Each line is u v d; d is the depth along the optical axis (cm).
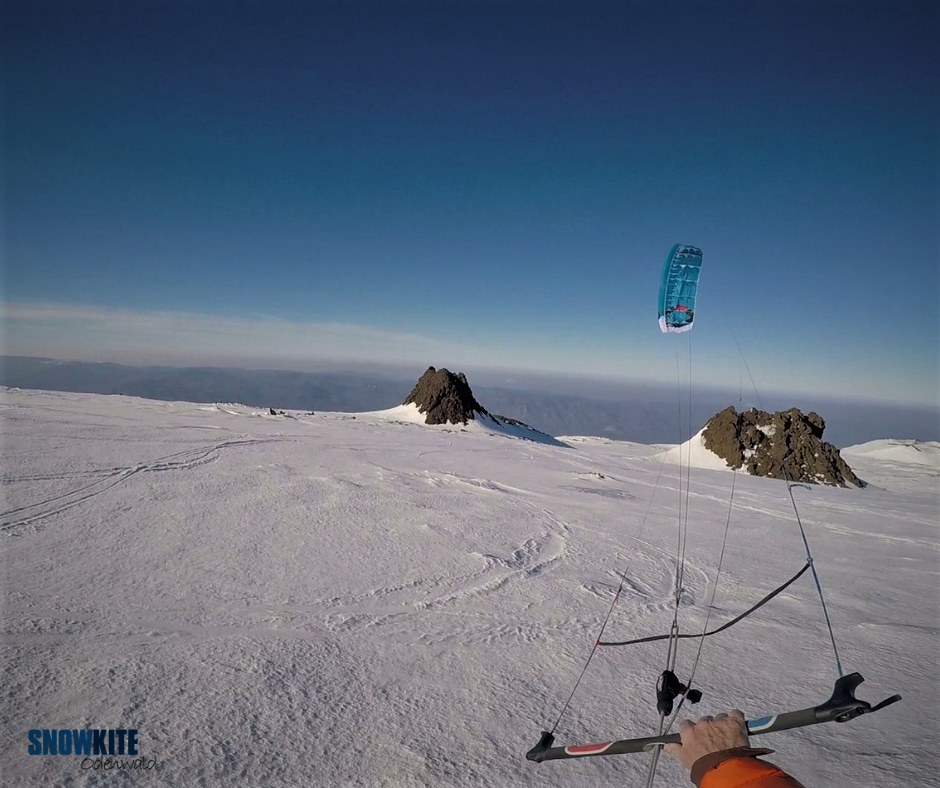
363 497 1620
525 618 801
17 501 1264
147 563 927
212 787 379
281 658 610
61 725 451
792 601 955
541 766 419
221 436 2586
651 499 2061
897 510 2272
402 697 536
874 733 481
